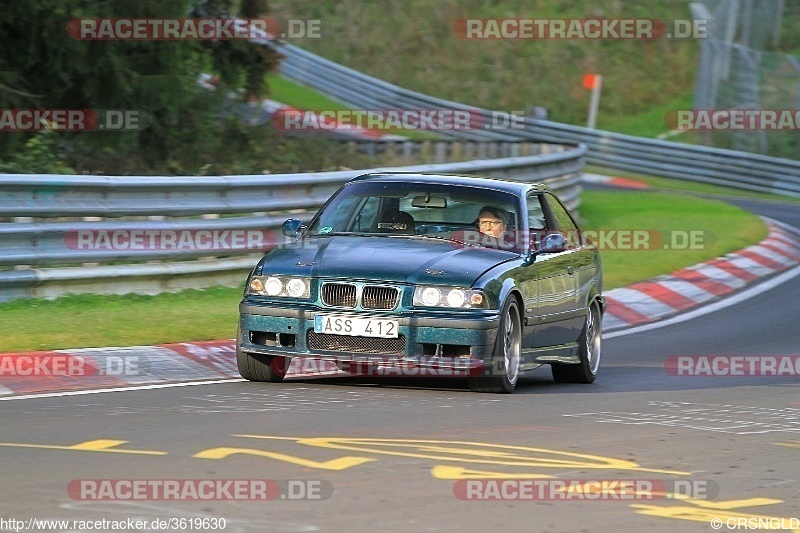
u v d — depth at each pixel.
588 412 30.05
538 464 22.84
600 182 121.50
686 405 32.44
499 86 159.25
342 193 35.91
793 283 64.69
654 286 59.22
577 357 37.34
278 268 32.19
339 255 32.31
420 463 22.23
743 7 154.00
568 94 158.25
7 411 26.67
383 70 161.50
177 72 66.94
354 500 19.09
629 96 158.88
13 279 41.09
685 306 56.88
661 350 45.22
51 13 61.38
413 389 32.69
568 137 131.75
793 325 52.09
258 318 31.86
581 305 37.47
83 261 43.44
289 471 20.97
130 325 38.59
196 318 41.12
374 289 31.27
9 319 38.25
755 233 78.94
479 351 30.98
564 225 38.47
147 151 72.56
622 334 49.19
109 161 69.88
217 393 30.41
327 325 31.22
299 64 150.62
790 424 29.95
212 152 75.69
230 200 48.88
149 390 30.55
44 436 23.59
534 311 34.12
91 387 30.95
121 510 17.94
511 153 96.19
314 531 17.19
